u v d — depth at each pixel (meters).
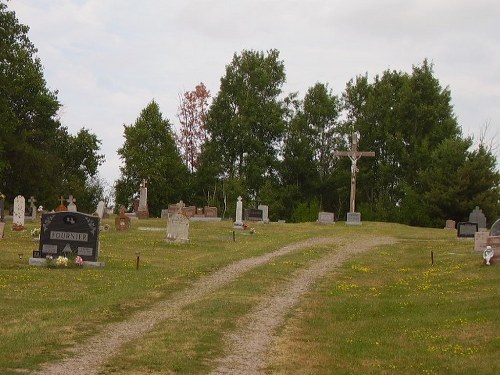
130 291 20.56
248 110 76.19
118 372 11.99
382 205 71.56
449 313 18.05
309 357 13.71
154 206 77.94
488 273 24.34
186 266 26.91
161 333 15.22
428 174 65.56
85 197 82.31
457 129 73.44
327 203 80.69
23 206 38.56
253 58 78.75
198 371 12.23
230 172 77.38
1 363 12.24
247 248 33.81
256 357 13.55
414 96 73.81
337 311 19.00
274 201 74.38
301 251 32.78
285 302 20.11
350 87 79.50
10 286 20.77
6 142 60.44
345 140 78.31
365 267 28.73
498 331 15.27
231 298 19.97
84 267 25.25
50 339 14.17
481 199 61.44
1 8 50.38
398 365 13.08
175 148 79.88
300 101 80.38
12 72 58.59
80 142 79.62
